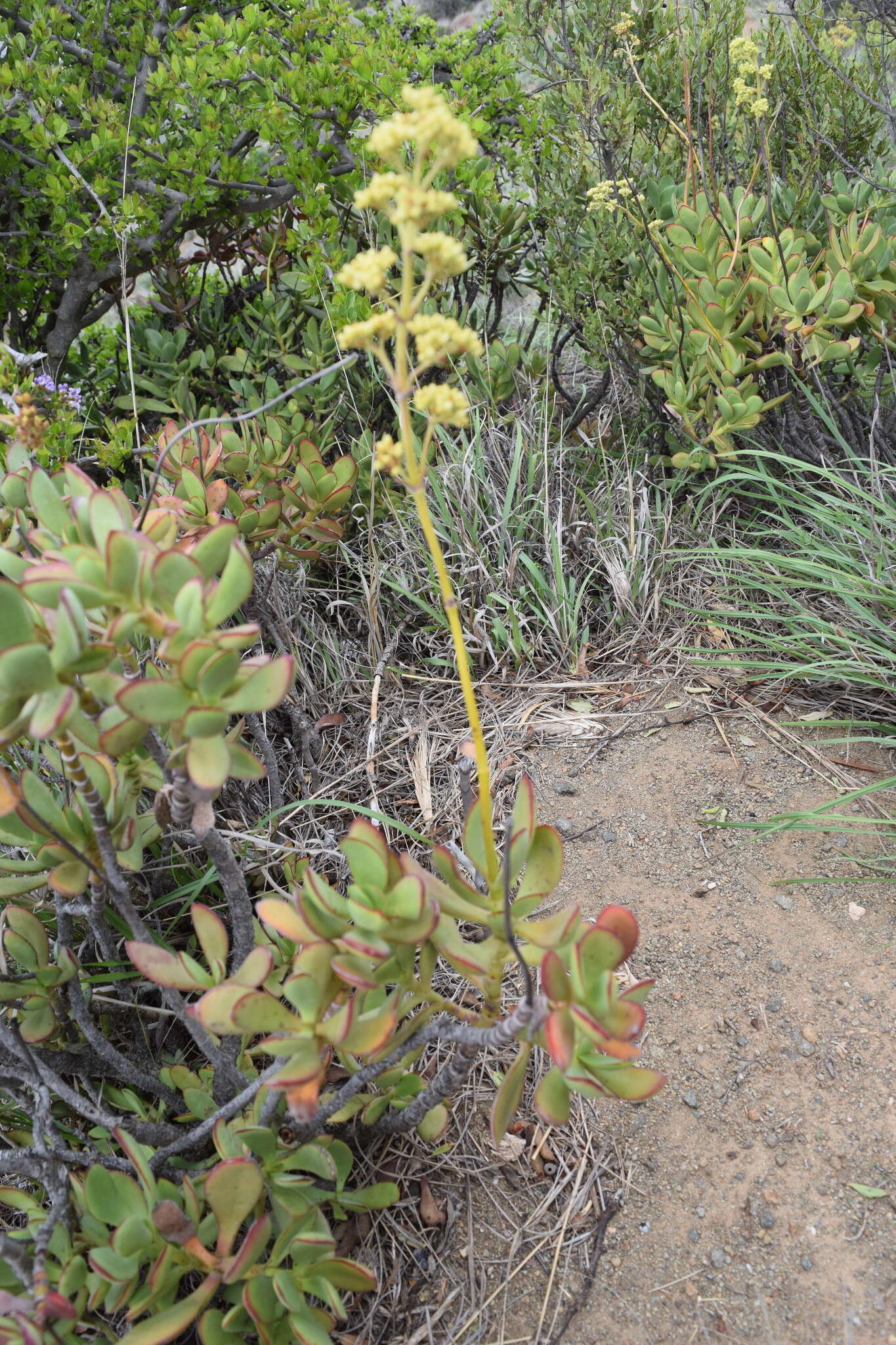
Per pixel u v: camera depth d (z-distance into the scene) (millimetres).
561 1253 1820
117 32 3738
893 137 4086
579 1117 2016
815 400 3381
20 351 3668
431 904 1402
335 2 3719
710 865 2459
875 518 2945
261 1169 1538
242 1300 1511
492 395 3732
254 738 2820
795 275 3053
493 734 2896
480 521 3359
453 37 3986
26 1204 1592
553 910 2395
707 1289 1754
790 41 3568
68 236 3217
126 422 2965
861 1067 2021
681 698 2973
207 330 3984
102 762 1612
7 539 2031
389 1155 1943
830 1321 1690
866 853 2430
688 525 3475
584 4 3824
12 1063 1690
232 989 1380
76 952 2053
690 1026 2139
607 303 3480
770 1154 1920
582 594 3195
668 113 3842
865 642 2820
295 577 3189
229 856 1577
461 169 3490
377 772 2773
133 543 1307
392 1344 1713
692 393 3275
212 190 3445
